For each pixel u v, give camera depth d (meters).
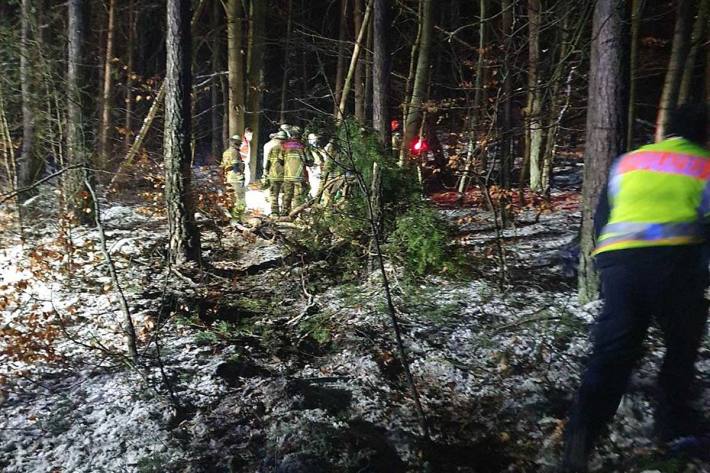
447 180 15.52
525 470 4.11
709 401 4.40
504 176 12.46
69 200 9.61
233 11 15.80
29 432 4.53
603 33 5.99
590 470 3.92
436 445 4.43
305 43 19.41
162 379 5.23
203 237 9.95
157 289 7.42
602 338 3.59
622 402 4.46
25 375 5.36
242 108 16.16
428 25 12.74
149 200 10.66
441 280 7.58
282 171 10.81
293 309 7.11
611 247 3.55
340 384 5.30
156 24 24.55
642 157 3.63
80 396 5.00
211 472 4.08
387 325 6.34
